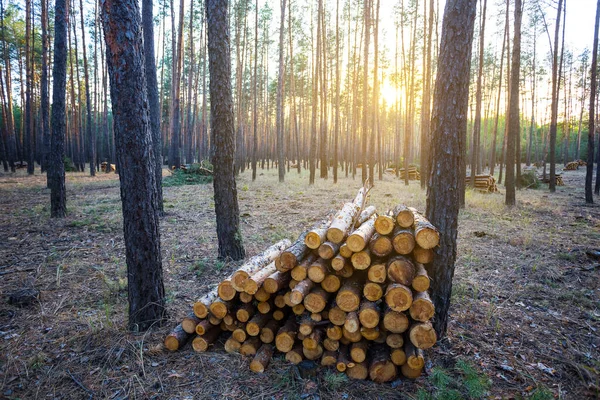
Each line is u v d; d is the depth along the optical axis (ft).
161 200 29.35
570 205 38.40
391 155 160.97
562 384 8.95
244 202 37.76
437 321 10.73
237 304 10.66
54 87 27.61
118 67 10.32
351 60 86.07
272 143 141.59
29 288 13.99
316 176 75.66
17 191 43.01
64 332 11.17
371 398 8.38
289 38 80.33
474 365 9.59
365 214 15.12
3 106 74.54
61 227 24.66
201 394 8.58
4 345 10.41
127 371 9.39
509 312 12.89
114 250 19.95
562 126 122.11
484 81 94.89
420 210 31.24
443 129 10.55
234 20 83.46
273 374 9.26
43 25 43.39
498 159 134.21
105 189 46.73
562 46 48.39
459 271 17.37
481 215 32.14
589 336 11.30
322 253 9.57
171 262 18.08
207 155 117.08
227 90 17.74
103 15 10.18
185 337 10.60
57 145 27.81
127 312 12.58
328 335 9.26
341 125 125.49
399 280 8.71
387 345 9.29
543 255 19.95
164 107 124.16
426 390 8.57
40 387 8.76
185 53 98.48
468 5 10.16
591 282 15.78
